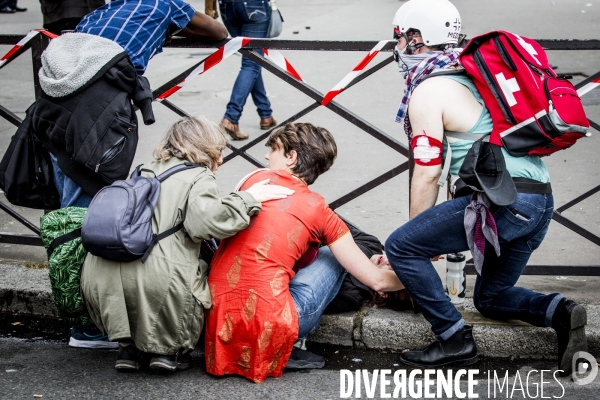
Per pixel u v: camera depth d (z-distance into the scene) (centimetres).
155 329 318
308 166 336
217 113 739
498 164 296
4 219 512
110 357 357
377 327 362
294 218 325
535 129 289
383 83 856
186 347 323
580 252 443
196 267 322
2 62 425
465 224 302
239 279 321
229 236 313
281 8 1455
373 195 544
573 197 523
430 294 326
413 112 306
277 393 320
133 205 306
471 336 342
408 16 315
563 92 289
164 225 316
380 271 339
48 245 330
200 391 322
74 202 356
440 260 441
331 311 371
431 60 311
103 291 315
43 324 395
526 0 1502
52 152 346
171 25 376
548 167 588
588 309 367
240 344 323
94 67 330
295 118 420
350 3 1502
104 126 332
